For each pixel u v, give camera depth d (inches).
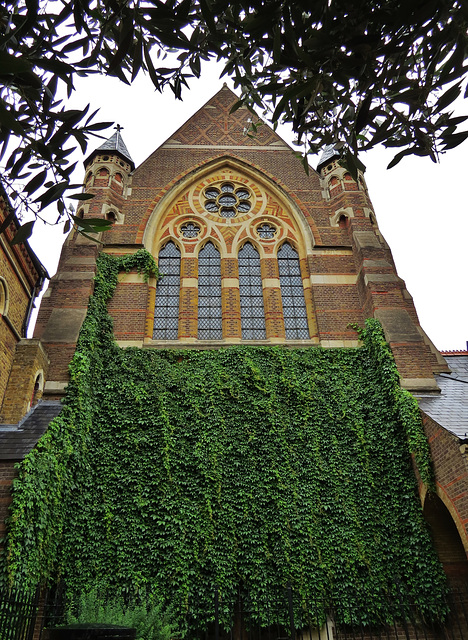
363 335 602.9
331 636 439.5
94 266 631.2
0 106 139.8
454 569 469.1
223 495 486.3
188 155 805.2
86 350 546.0
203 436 514.3
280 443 518.3
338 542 471.8
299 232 738.2
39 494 394.3
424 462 461.7
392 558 463.8
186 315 652.1
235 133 845.8
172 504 476.4
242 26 193.9
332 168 784.3
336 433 530.6
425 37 193.2
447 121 202.8
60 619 393.1
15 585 349.4
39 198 185.8
